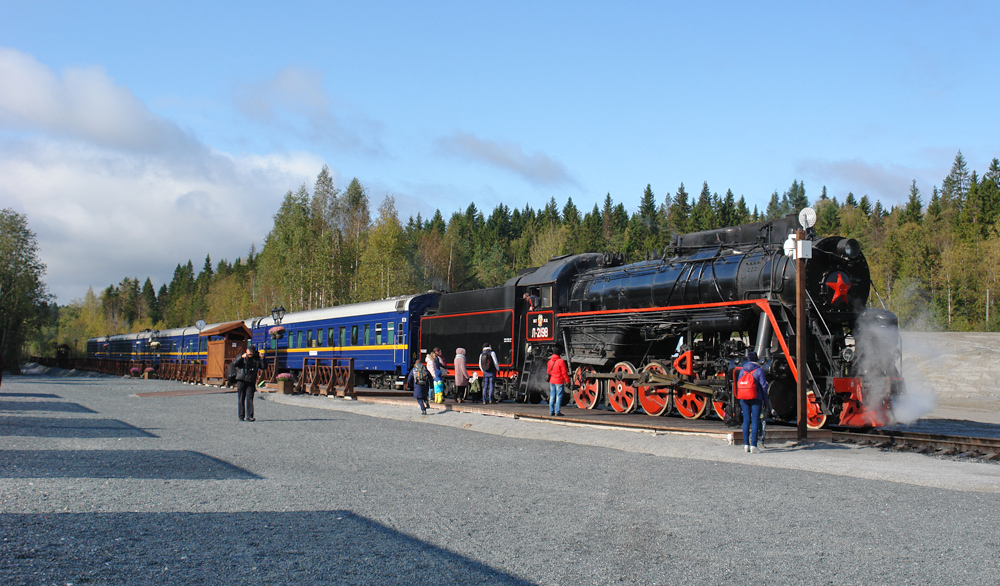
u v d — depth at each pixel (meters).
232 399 25.44
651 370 16.48
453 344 25.31
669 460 10.98
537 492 8.28
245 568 5.19
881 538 6.19
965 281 57.69
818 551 5.79
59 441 12.17
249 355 17.00
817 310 14.22
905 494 8.17
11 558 5.22
